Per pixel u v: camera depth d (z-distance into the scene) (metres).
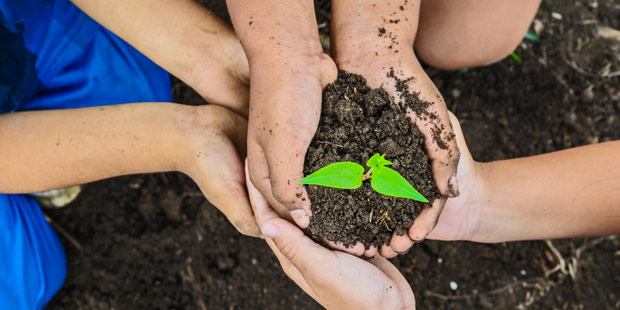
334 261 0.49
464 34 0.64
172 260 0.71
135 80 0.65
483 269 0.71
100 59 0.63
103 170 0.56
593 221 0.57
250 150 0.49
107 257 0.71
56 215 0.72
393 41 0.49
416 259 0.71
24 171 0.55
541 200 0.57
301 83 0.47
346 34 0.50
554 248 0.71
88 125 0.55
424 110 0.48
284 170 0.47
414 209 0.49
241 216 0.54
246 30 0.48
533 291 0.70
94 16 0.57
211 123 0.55
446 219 0.60
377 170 0.44
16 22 0.56
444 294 0.70
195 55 0.57
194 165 0.55
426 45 0.68
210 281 0.70
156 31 0.56
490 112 0.74
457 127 0.57
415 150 0.48
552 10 0.77
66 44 0.61
